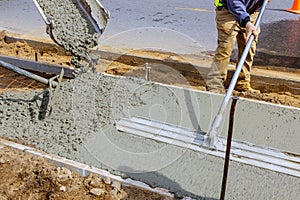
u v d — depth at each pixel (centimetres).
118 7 721
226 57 374
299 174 255
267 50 496
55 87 323
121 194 231
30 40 511
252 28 322
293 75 421
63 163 254
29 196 227
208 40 531
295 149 282
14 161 254
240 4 338
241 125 308
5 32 555
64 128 296
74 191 231
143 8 714
